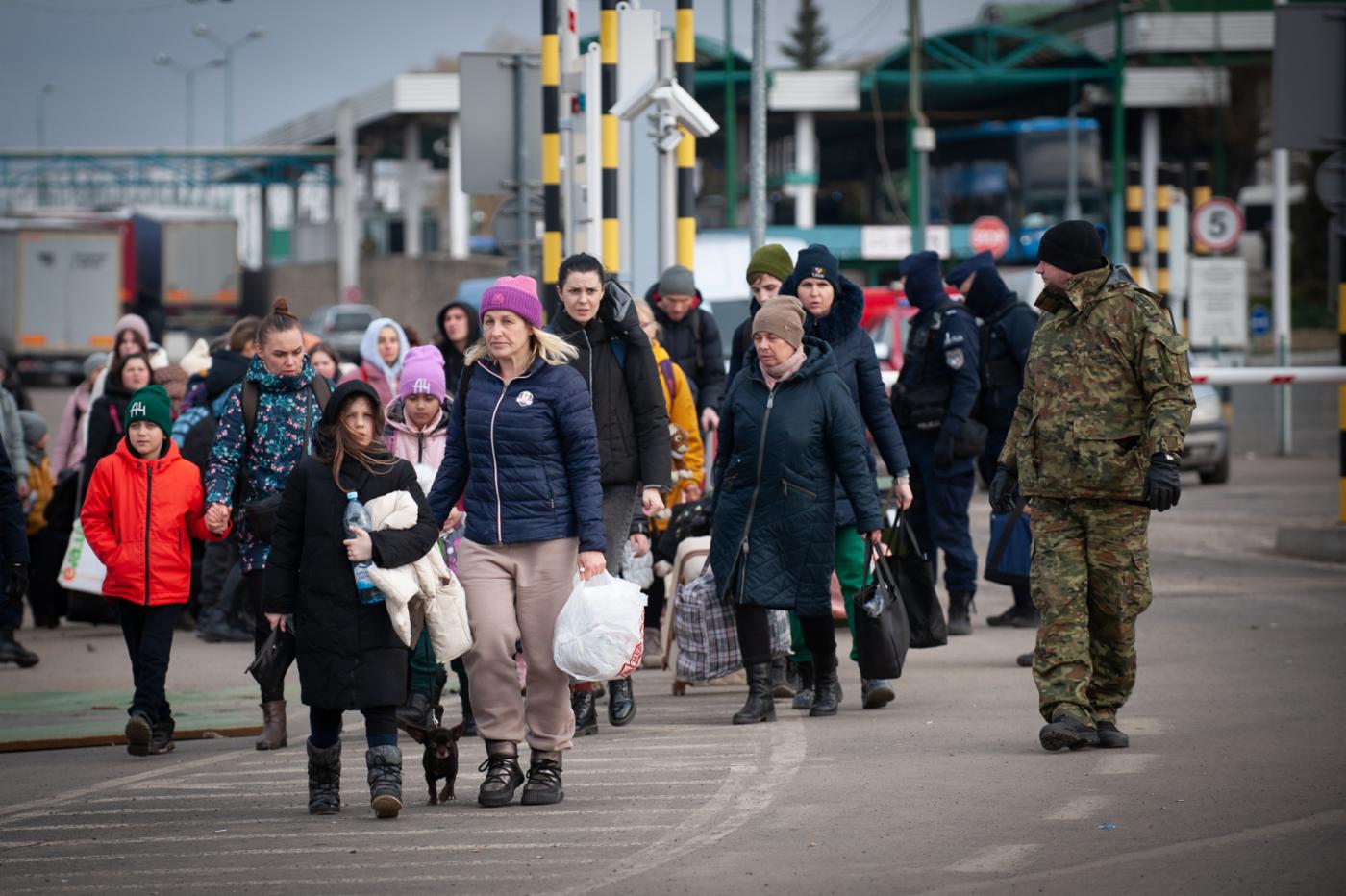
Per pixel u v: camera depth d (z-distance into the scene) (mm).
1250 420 102812
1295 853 16000
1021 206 136875
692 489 28594
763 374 24562
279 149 199125
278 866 16938
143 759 24312
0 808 20594
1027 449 21625
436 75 180375
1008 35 146750
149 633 24375
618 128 42344
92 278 148125
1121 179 134625
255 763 23391
